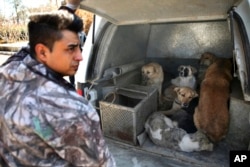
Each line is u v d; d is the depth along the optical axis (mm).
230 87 2266
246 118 1934
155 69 2852
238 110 1975
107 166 854
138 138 2096
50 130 707
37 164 753
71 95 761
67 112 719
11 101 735
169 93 2838
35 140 725
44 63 776
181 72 2906
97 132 795
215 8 1531
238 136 2020
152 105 2418
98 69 2217
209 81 2236
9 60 833
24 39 10391
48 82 742
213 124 2037
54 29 729
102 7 1671
